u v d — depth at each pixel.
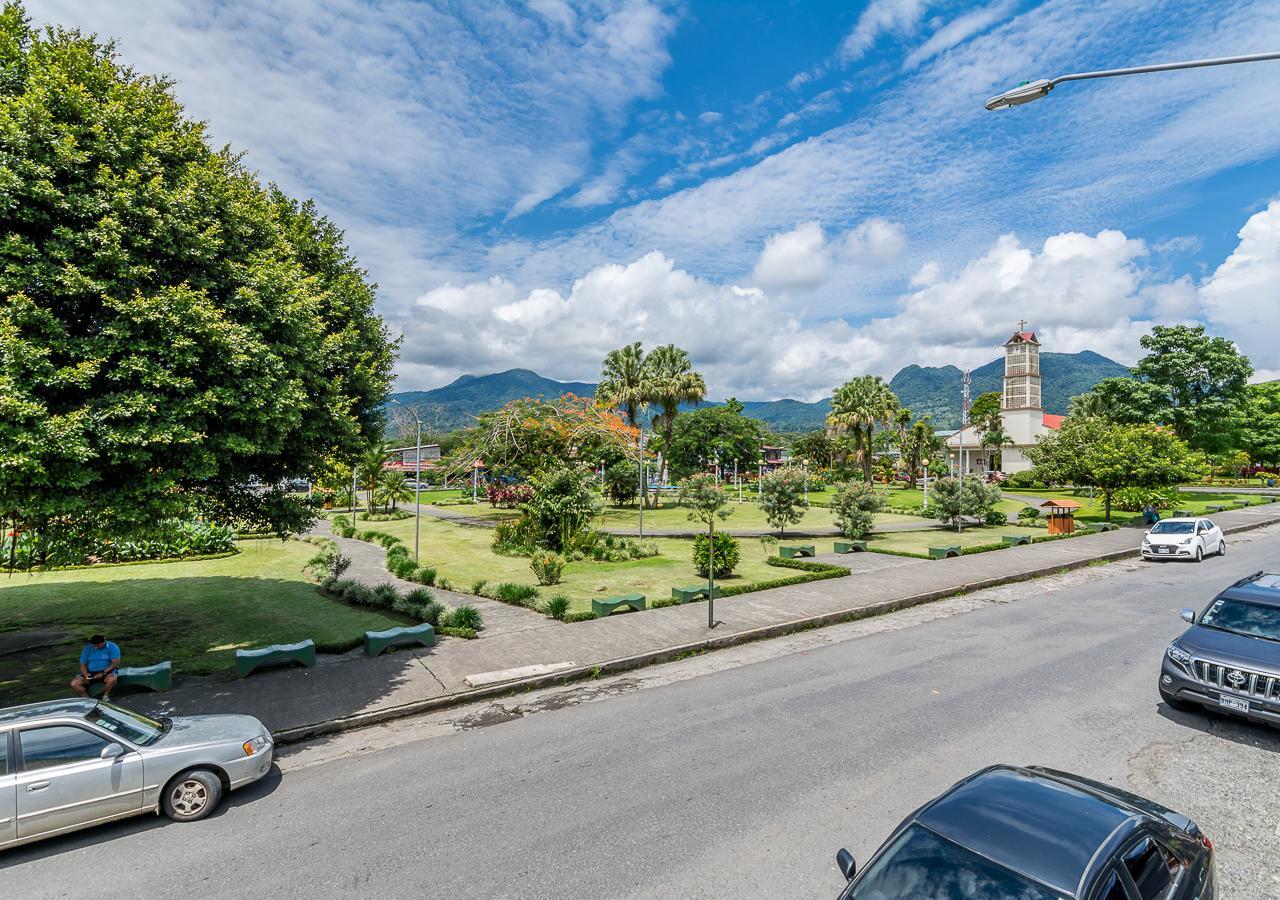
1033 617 14.16
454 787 7.07
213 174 10.15
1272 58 6.22
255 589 18.84
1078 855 3.66
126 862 5.79
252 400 8.96
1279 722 7.30
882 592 16.52
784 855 5.53
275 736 8.53
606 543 26.09
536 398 37.72
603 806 6.48
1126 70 6.69
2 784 5.82
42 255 7.94
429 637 12.48
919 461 69.25
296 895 5.23
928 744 7.70
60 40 9.40
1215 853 5.48
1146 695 9.17
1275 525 31.53
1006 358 78.38
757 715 8.87
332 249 15.73
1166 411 48.94
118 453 7.95
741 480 81.12
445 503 58.75
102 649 9.87
